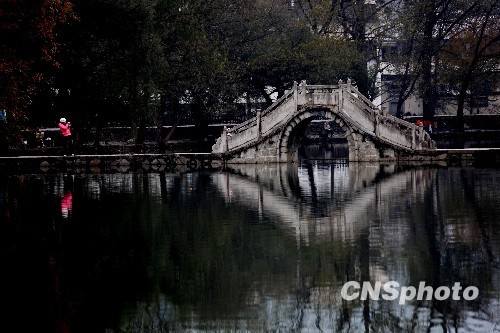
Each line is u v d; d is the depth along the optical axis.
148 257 21.09
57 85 56.31
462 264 19.41
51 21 44.69
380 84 100.50
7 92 45.09
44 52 45.88
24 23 43.50
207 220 27.61
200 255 21.25
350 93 58.91
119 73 57.72
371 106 58.62
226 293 17.34
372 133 58.38
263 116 60.53
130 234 24.69
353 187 38.94
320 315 15.77
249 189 39.16
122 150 63.62
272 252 21.50
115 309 16.31
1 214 29.75
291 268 19.50
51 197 35.75
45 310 16.31
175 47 66.88
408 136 57.91
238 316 15.79
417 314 15.65
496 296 16.66
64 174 52.69
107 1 53.78
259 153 60.38
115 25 55.47
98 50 57.22
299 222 26.81
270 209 30.53
